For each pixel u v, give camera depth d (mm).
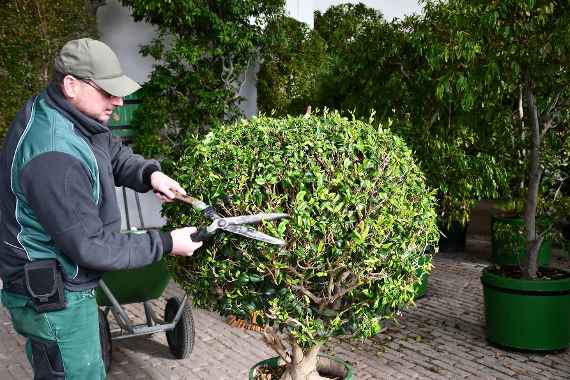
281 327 2410
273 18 7691
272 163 2291
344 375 2740
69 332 2221
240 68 7633
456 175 4867
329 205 2191
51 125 2104
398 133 4969
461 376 4055
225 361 4406
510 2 3654
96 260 2049
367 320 2457
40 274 2127
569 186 5312
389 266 2340
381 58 4930
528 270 4465
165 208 2531
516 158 4945
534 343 4340
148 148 7266
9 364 4422
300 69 7961
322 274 2219
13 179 2104
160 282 4281
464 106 4043
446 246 7723
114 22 7684
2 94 6273
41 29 6379
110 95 2201
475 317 5230
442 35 4375
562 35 3625
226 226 2119
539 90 4383
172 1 6891
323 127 2488
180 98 7426
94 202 2148
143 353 4574
